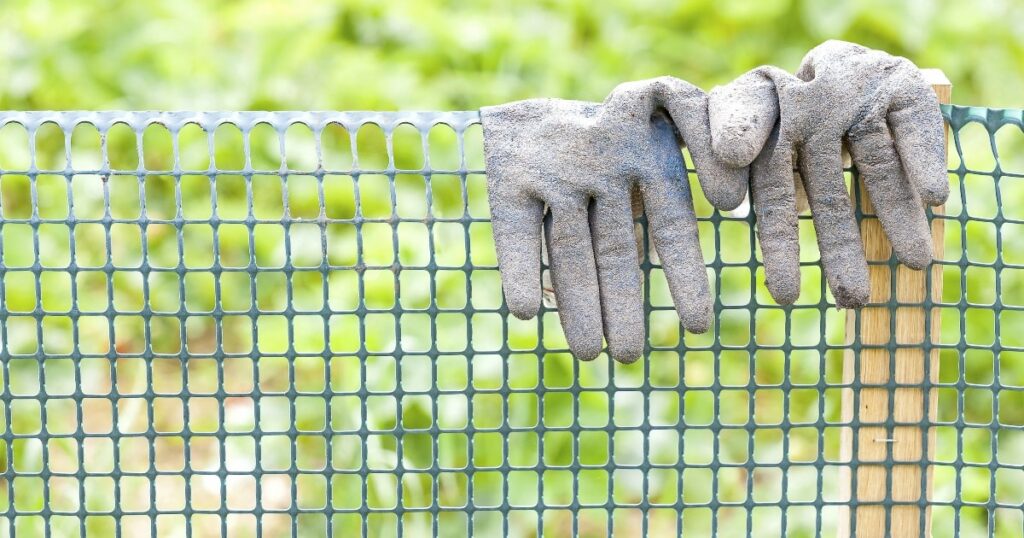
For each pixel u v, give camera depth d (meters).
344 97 4.70
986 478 3.50
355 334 3.52
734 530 3.48
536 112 2.11
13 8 4.94
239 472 2.29
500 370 3.56
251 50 4.87
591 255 2.05
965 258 2.25
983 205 4.10
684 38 5.31
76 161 4.46
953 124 2.23
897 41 5.22
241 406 4.04
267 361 4.09
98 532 3.49
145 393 2.26
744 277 4.10
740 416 3.92
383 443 3.39
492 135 2.10
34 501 3.47
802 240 4.18
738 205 2.05
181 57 4.79
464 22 5.10
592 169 2.05
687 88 2.08
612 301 2.06
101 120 2.20
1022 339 3.91
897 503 2.32
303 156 4.45
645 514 2.32
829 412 3.88
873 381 2.29
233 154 4.50
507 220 2.06
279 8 5.05
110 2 4.93
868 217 2.21
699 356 4.03
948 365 3.91
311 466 3.56
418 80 4.84
